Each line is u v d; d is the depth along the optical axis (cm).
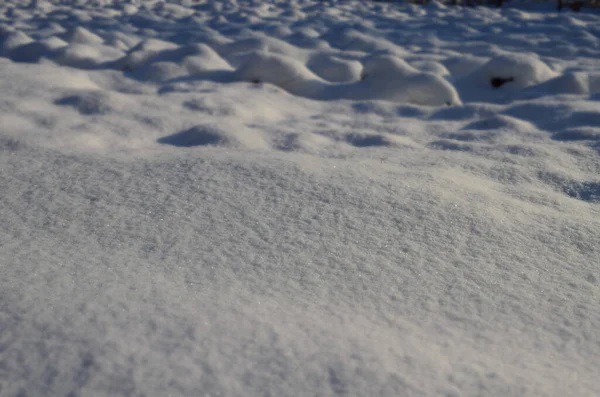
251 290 150
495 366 123
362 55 655
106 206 204
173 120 368
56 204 205
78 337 121
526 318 146
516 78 525
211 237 181
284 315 137
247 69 525
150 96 432
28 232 182
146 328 126
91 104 388
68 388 107
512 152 305
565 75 496
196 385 109
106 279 150
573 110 407
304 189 216
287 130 348
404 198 210
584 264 178
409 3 1345
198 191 215
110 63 571
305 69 532
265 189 216
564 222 205
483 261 173
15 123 324
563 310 151
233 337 125
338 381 112
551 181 264
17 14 981
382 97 491
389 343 128
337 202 205
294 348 122
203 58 557
